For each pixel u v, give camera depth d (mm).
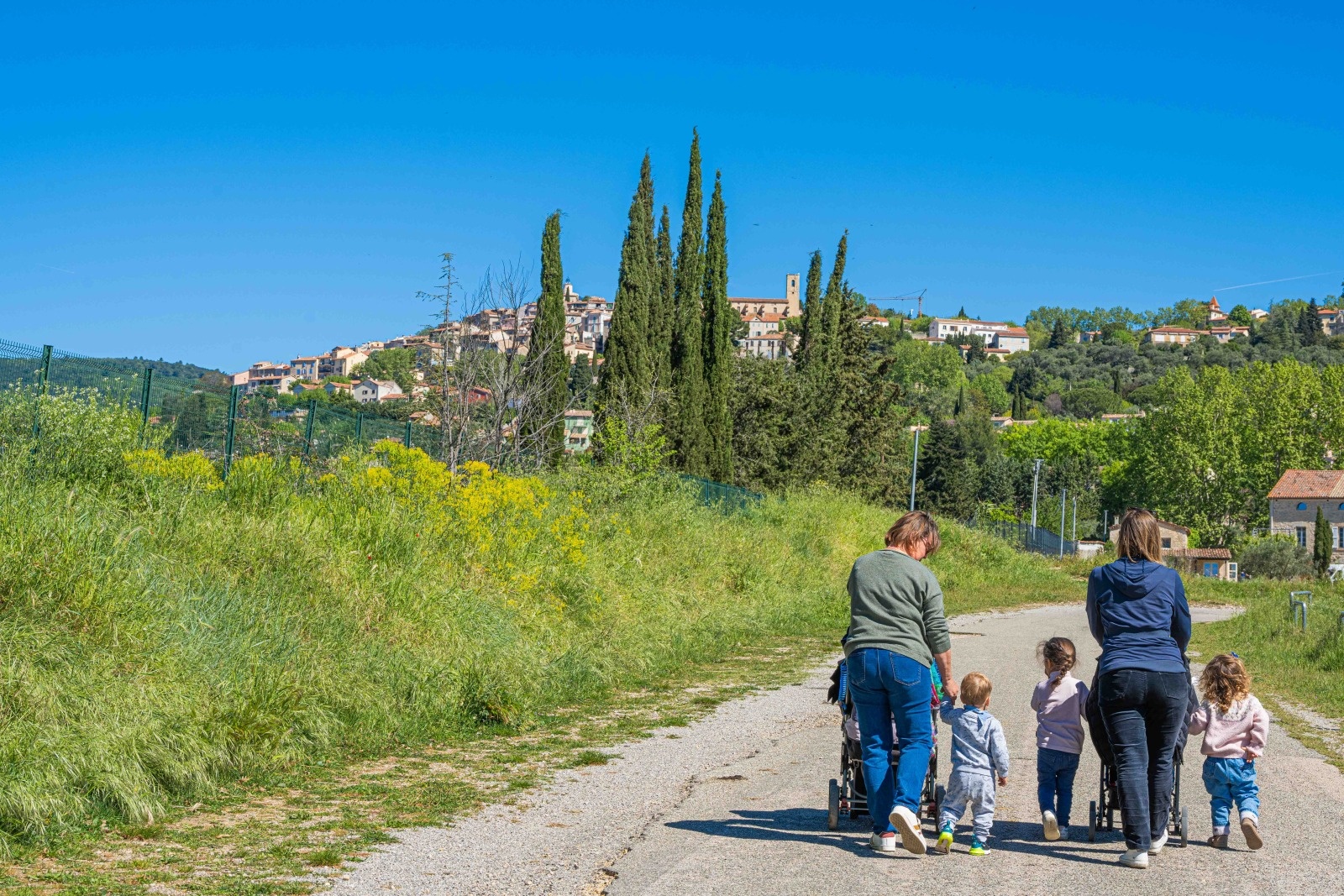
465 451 21359
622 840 5840
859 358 52938
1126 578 5707
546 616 13031
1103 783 6043
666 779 7484
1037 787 7414
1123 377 199125
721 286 35000
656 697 11461
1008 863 5453
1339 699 12188
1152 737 5652
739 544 22266
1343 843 5957
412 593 10859
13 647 6777
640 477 22672
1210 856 5664
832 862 5414
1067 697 6047
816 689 12242
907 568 5801
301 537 10750
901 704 5633
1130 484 98750
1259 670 15391
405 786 7090
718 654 15203
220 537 10117
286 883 4906
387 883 4949
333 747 7930
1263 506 89125
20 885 4691
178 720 6887
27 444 9938
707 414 34625
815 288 47875
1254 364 93688
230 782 6895
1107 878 5188
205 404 14203
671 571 18766
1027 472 115500
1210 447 86312
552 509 16531
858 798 6195
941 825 5660
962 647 17578
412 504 13430
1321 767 8320
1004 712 10578
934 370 196750
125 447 10898
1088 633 21469
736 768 7887
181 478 11383
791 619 19328
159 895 4641
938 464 84625
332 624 9555
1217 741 5762
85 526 8445
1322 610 25547
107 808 5898
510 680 10242
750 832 6016
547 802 6746
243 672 7910
